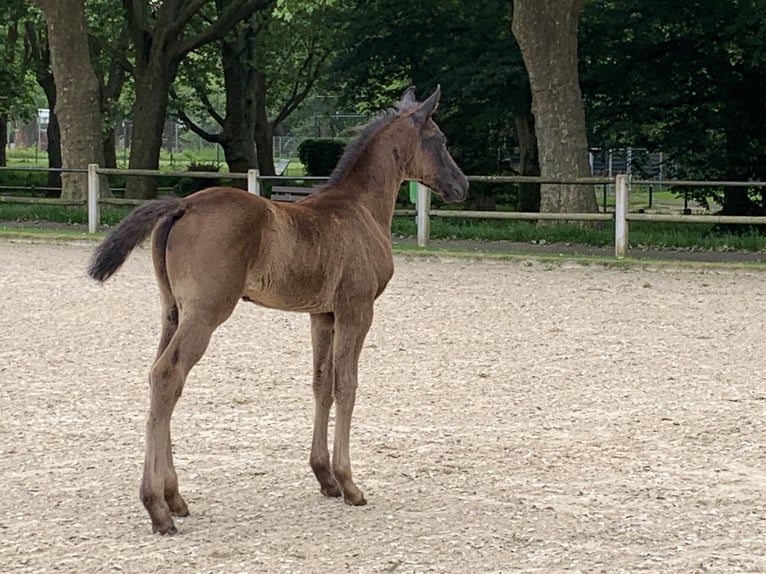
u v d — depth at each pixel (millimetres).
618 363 10711
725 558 5812
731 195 23188
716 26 22250
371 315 6840
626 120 23375
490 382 10023
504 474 7324
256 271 6281
